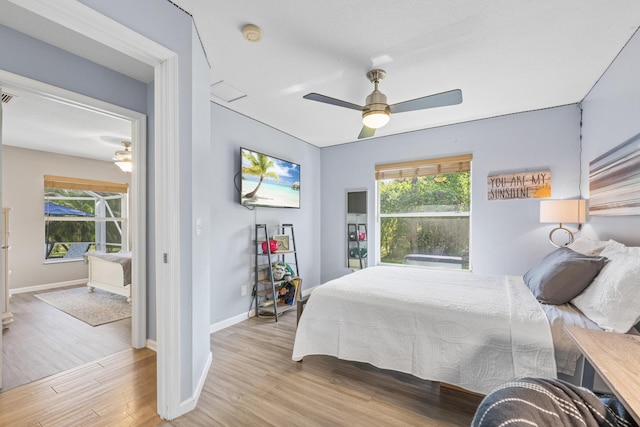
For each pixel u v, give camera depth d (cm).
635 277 154
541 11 178
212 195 310
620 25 190
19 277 464
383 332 208
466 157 366
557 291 192
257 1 171
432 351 190
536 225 327
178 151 173
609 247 213
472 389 176
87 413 176
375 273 301
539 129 327
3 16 178
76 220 547
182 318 177
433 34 202
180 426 166
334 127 391
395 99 301
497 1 171
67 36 199
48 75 206
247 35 198
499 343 171
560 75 254
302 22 190
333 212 477
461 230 382
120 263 396
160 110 170
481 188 357
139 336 263
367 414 178
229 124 330
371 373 226
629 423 78
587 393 69
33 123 355
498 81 265
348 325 222
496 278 276
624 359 95
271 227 389
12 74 189
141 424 167
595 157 267
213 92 289
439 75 255
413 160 405
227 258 327
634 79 199
